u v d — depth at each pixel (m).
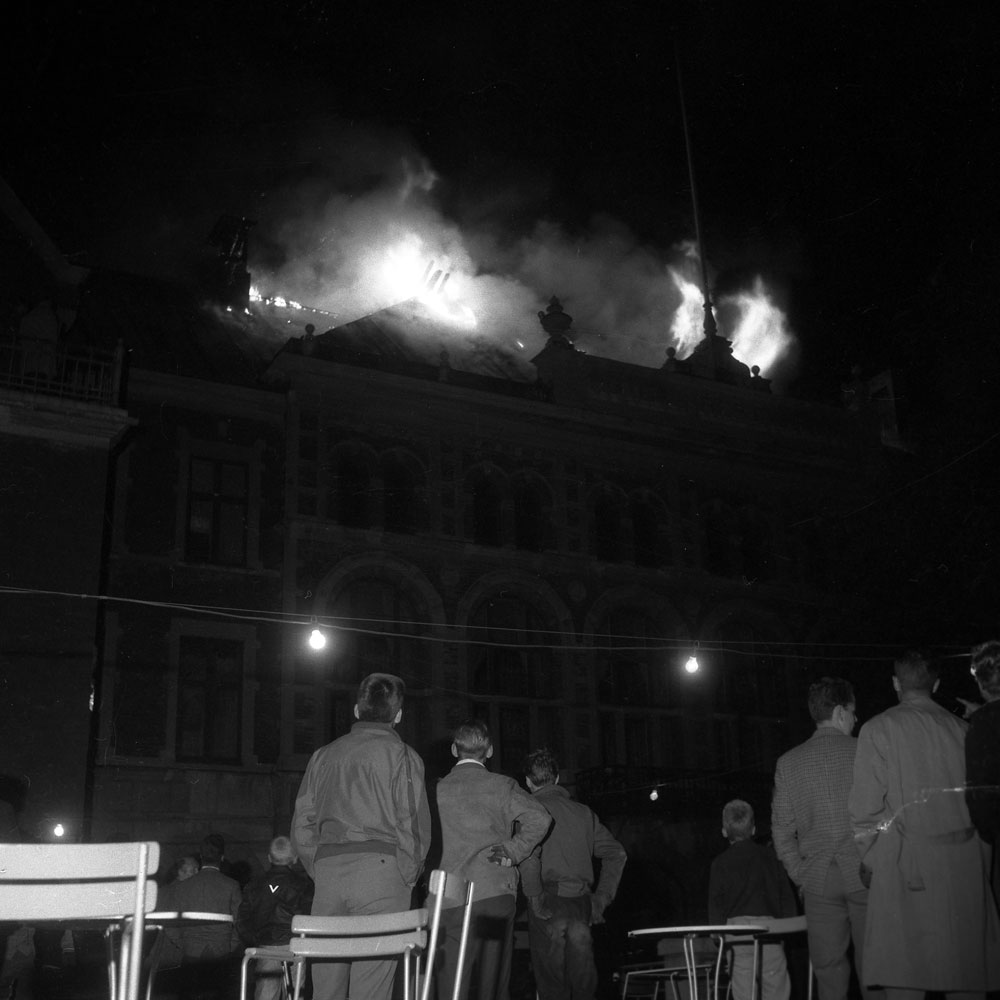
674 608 26.19
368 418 24.23
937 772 5.11
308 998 8.16
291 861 8.65
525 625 24.70
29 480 19.05
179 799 20.03
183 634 21.02
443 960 6.50
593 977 7.23
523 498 25.77
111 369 20.62
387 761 5.93
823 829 5.93
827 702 6.28
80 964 11.68
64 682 18.23
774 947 7.57
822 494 29.36
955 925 4.88
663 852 23.34
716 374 29.77
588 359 27.12
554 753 23.83
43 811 17.42
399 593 23.48
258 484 22.69
